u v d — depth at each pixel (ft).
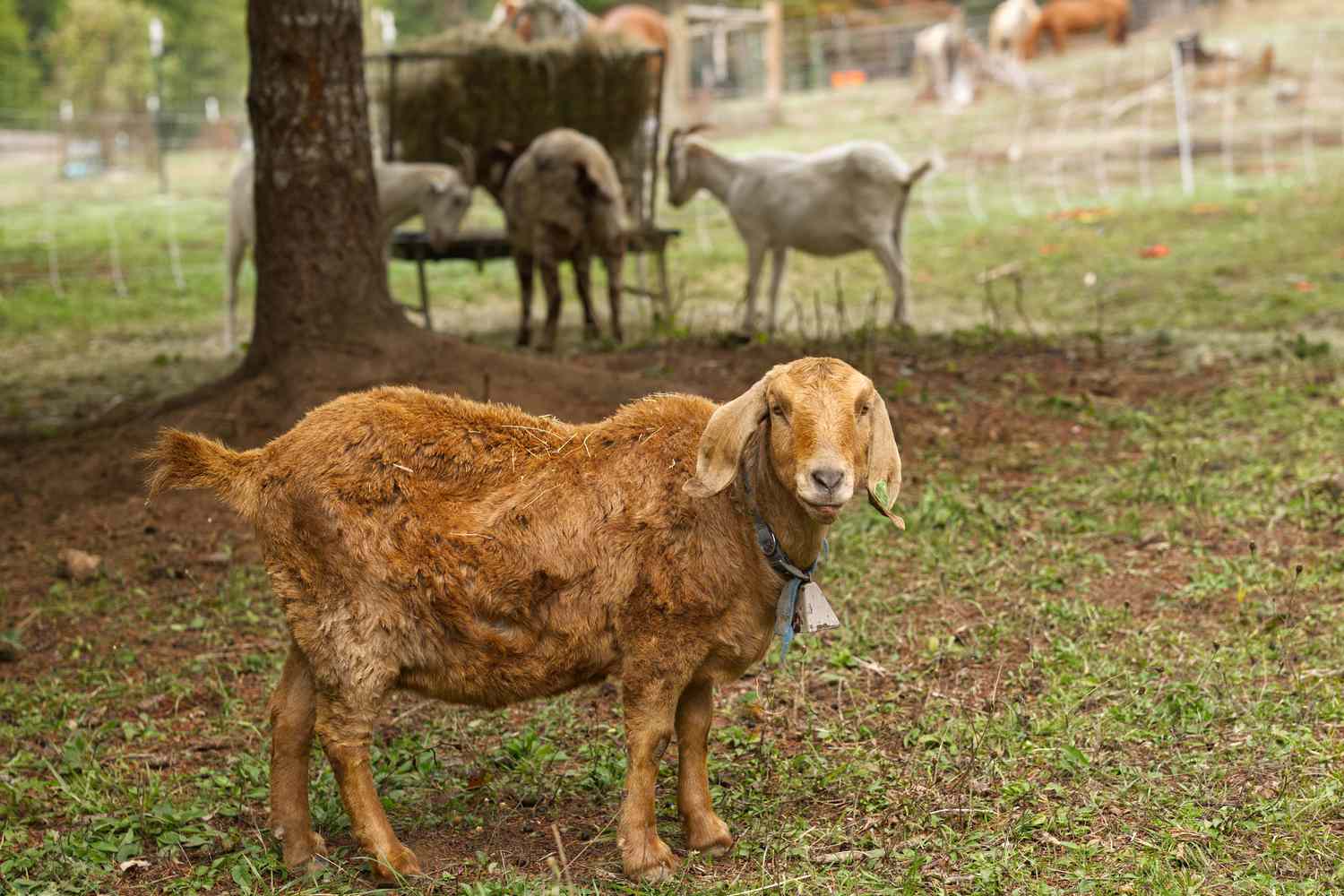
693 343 34.47
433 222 37.68
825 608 12.42
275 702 13.04
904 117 97.19
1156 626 17.70
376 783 14.73
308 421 12.87
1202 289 41.52
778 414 11.66
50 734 16.30
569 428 13.23
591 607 12.33
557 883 12.14
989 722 14.97
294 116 26.50
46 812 14.43
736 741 15.49
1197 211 56.75
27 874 13.01
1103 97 94.02
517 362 27.68
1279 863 12.15
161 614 20.22
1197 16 121.70
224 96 164.55
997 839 12.81
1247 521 21.29
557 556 12.23
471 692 12.63
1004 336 35.06
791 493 11.77
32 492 25.18
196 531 23.39
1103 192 65.77
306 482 12.34
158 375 37.27
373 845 12.47
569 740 15.78
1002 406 28.63
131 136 122.11
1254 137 77.61
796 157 37.68
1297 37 104.88
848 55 130.11
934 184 73.61
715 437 11.79
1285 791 13.20
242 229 38.60
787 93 119.24
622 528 12.30
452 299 49.32
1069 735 14.80
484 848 13.34
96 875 12.87
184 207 88.89
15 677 18.22
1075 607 18.43
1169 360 32.32
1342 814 12.93
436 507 12.40
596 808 14.17
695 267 53.78
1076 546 20.77
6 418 32.09
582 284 35.83
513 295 50.14
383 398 13.06
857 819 13.57
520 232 35.17
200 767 15.51
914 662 17.33
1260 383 29.30
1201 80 91.76
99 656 18.79
